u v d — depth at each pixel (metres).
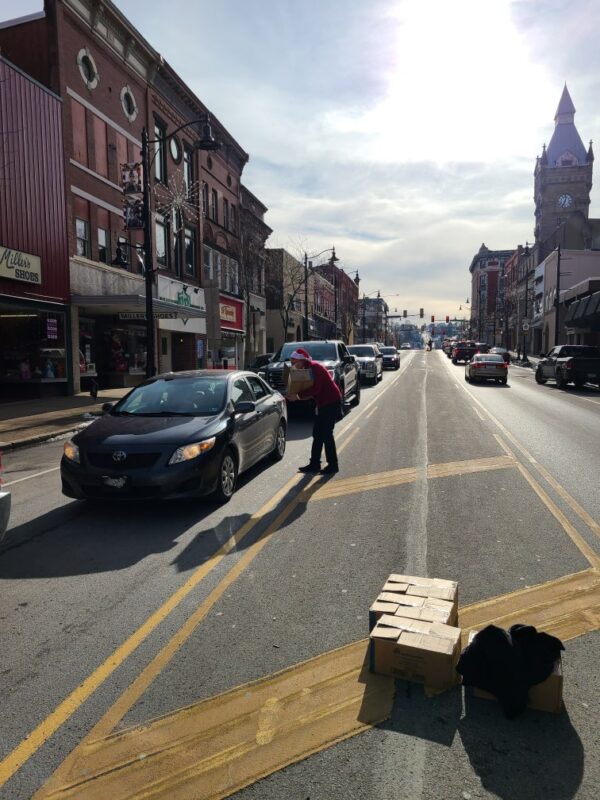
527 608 4.06
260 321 44.28
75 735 2.82
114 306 21.75
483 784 2.48
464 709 2.97
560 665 2.98
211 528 5.92
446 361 58.59
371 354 28.17
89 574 4.79
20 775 2.57
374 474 8.35
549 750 2.68
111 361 24.75
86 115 22.00
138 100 25.84
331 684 3.19
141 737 2.80
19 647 3.64
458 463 9.12
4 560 5.14
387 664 3.22
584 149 78.56
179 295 29.44
